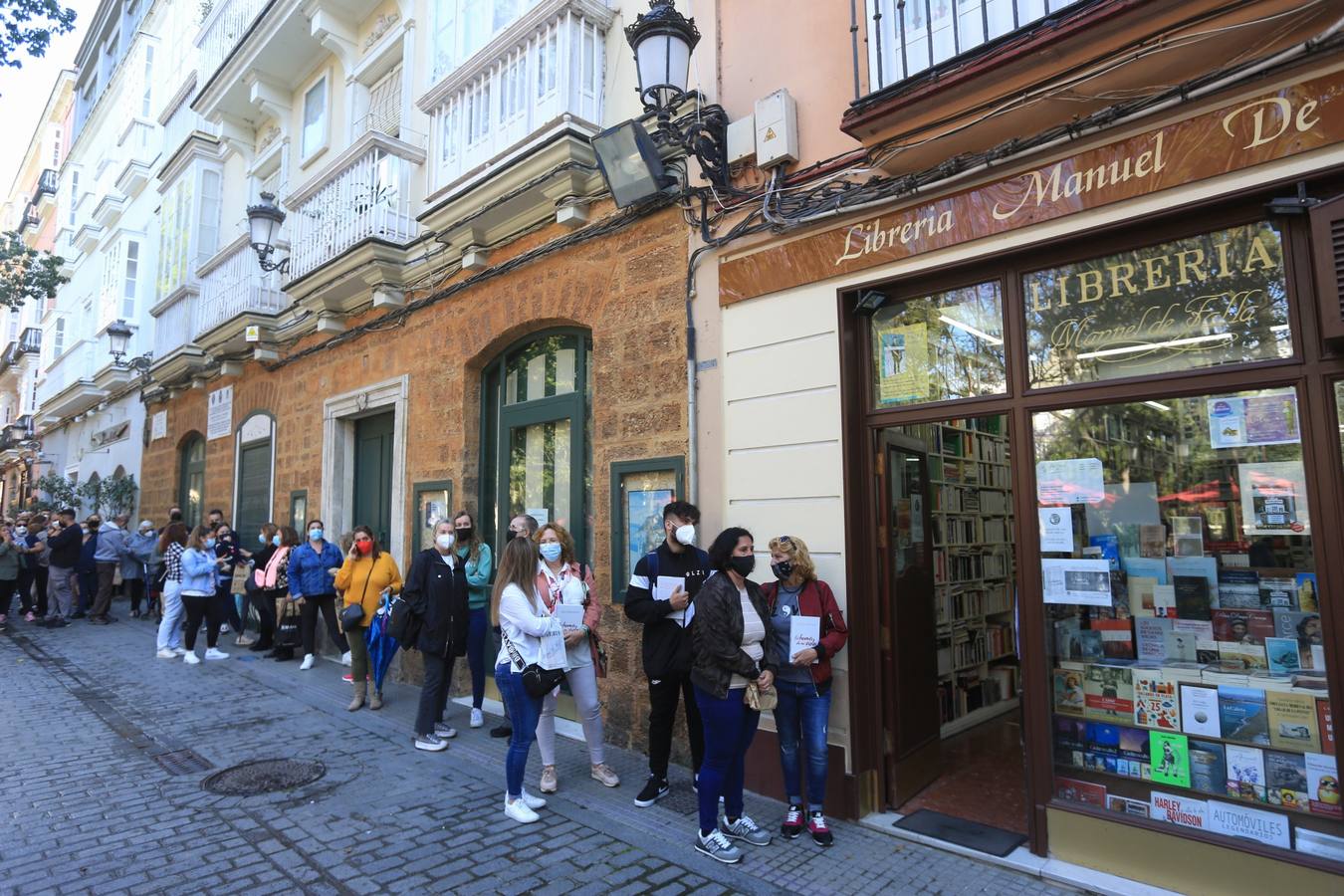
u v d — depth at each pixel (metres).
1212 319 3.50
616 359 5.91
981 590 6.40
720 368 5.20
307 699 7.28
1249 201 3.33
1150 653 3.65
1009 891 3.56
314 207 9.48
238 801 4.68
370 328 9.00
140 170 17.50
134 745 5.84
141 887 3.61
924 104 4.02
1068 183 3.74
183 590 9.09
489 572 6.50
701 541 5.19
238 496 12.16
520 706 4.43
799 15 4.99
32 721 6.51
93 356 19.66
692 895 3.54
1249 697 3.38
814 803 4.11
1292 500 3.29
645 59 5.05
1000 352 4.17
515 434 7.38
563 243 6.35
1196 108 3.37
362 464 9.76
